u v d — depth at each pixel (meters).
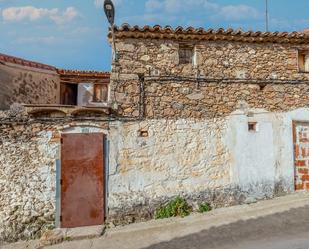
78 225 7.68
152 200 7.98
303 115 8.84
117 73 8.00
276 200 8.38
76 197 7.73
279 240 6.05
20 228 7.43
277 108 8.72
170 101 8.18
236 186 8.38
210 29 8.02
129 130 8.01
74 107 7.60
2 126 7.53
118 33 7.88
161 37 8.07
